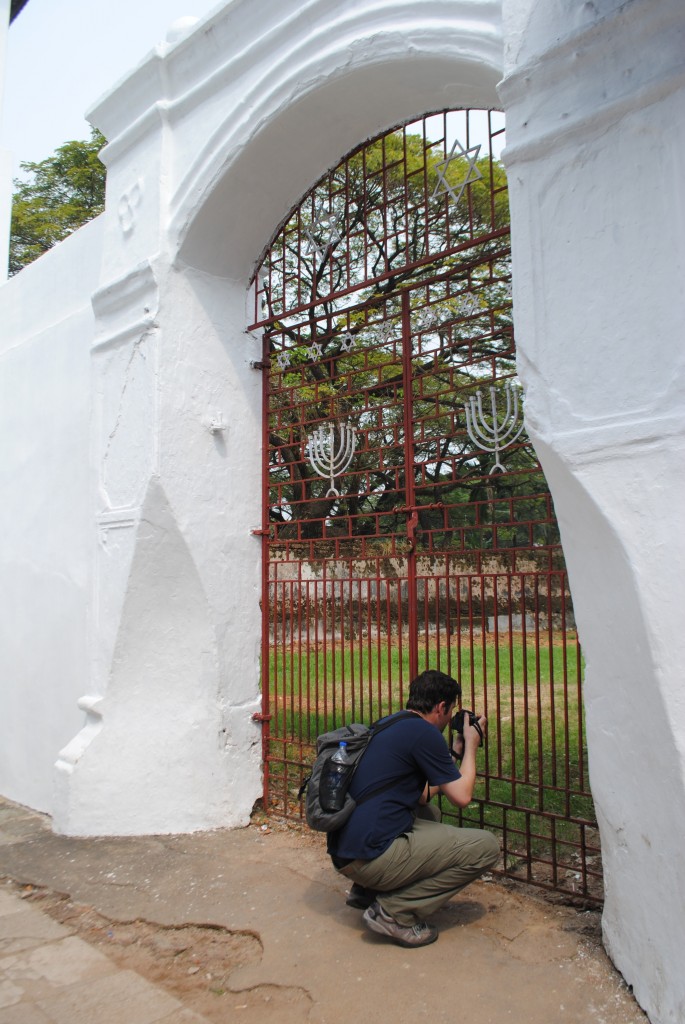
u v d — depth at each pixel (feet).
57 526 18.10
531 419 9.55
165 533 15.38
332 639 14.60
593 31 8.95
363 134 14.64
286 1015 9.11
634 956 8.96
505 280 12.45
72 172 58.08
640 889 8.75
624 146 8.76
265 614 16.46
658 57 8.50
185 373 15.90
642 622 8.14
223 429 16.29
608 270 8.83
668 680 7.88
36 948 11.15
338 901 12.00
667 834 8.11
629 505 8.35
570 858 13.32
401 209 31.78
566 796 11.28
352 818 10.38
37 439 19.25
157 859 14.06
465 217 32.01
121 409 16.24
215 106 15.30
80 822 15.51
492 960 10.01
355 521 34.65
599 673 9.36
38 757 17.99
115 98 17.08
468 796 10.43
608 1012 8.77
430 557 13.14
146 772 15.51
